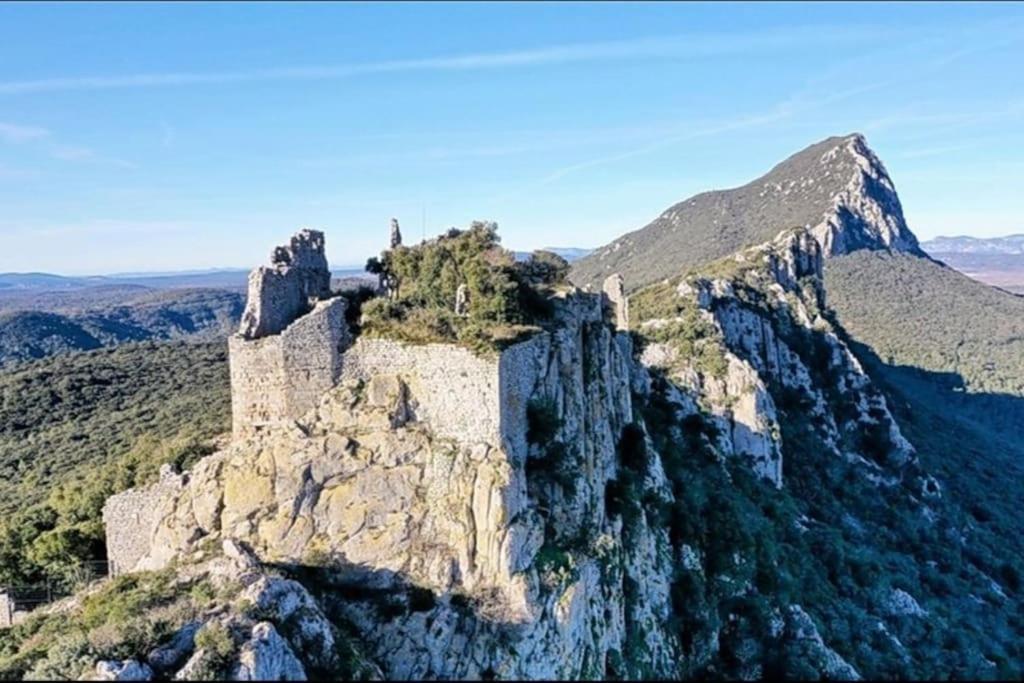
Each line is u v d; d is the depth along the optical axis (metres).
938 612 63.31
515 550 32.56
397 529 32.78
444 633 30.92
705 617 45.91
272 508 33.12
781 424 81.69
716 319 83.25
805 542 62.94
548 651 32.19
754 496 64.12
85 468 58.88
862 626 54.62
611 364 49.72
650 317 82.75
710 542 51.84
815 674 44.81
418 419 34.97
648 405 66.81
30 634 31.89
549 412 38.19
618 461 47.94
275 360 35.34
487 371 33.88
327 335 35.81
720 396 72.94
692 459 62.31
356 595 31.59
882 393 104.12
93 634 26.59
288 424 35.00
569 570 34.47
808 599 54.69
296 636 26.86
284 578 29.88
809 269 117.88
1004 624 67.44
